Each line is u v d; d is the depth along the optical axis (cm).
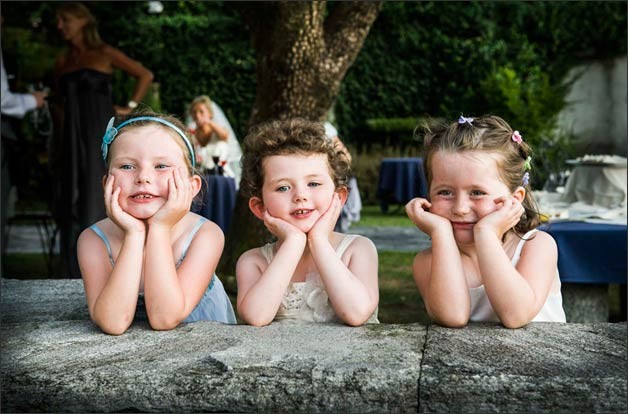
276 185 209
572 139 1170
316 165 209
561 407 153
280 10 469
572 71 1216
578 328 188
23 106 474
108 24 1183
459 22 1260
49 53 1072
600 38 1187
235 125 1255
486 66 1236
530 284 199
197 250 211
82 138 473
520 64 1230
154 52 1218
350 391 158
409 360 163
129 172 201
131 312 192
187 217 221
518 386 154
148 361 168
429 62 1264
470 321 203
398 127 1245
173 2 1258
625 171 414
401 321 448
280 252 203
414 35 1262
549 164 670
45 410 165
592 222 363
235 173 733
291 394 160
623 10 1187
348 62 495
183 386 163
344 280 198
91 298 206
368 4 484
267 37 489
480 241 191
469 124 204
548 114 1134
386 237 838
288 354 168
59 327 200
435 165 204
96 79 489
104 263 210
